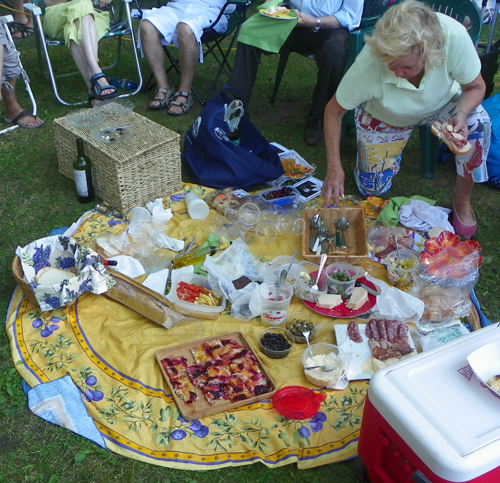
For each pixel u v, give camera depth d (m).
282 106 5.24
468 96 3.15
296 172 4.06
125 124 3.73
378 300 2.76
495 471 1.69
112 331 2.67
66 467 2.17
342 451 2.21
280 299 2.76
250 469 2.18
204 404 2.33
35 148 4.26
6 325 2.72
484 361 1.93
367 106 3.41
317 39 4.41
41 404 2.35
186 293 2.81
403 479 1.88
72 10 4.46
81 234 3.34
